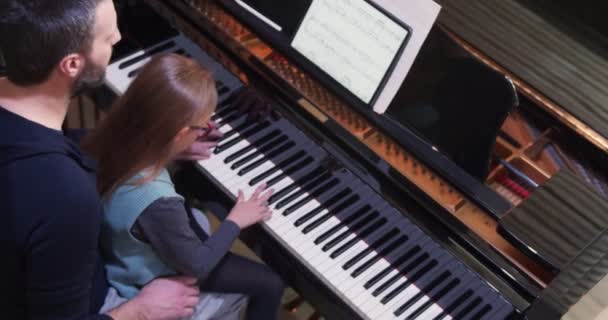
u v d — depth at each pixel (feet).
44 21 4.96
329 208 7.51
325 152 7.73
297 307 9.46
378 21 6.73
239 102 8.16
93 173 5.74
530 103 7.35
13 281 5.54
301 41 7.29
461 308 6.95
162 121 6.12
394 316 6.92
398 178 7.16
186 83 6.14
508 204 6.68
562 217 6.46
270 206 7.50
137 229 6.48
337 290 7.04
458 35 7.74
